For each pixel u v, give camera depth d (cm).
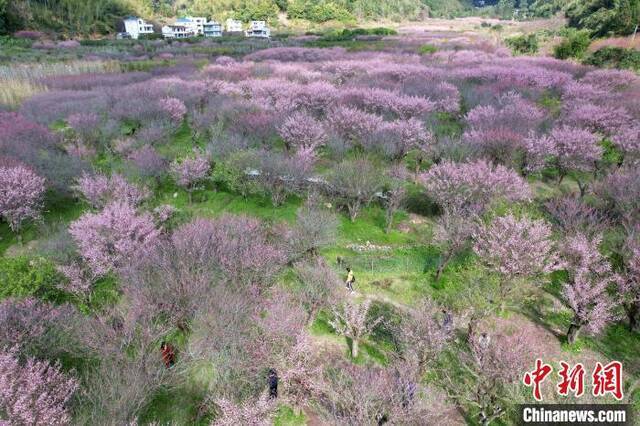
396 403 1521
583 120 3797
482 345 1766
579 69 6188
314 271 2255
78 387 1655
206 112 4491
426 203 3300
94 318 1944
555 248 2416
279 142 4075
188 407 1761
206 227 2378
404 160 3866
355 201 3191
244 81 5534
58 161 3438
